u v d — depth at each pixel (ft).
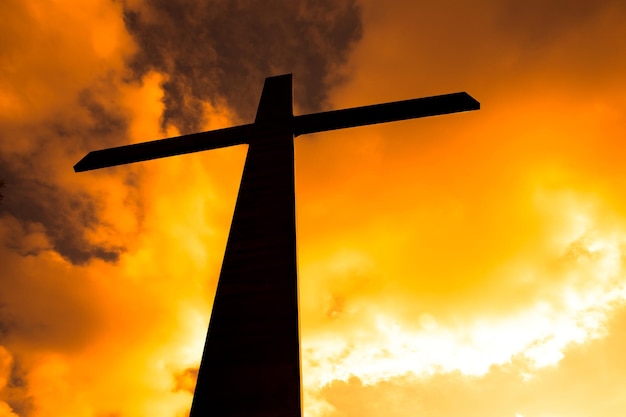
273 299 5.60
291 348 5.05
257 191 7.35
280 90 11.32
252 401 4.63
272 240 6.39
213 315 5.53
